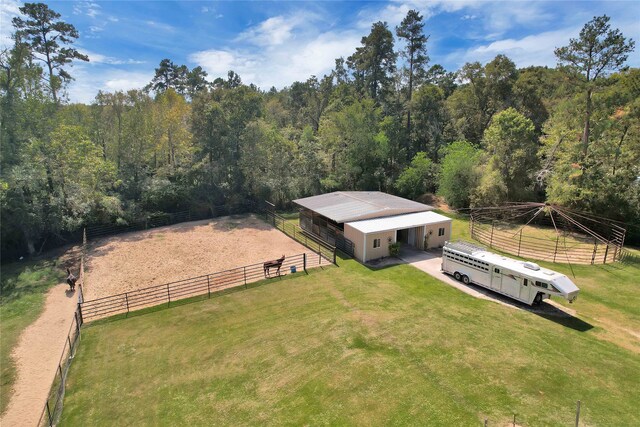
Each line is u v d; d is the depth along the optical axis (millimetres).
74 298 22016
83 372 14320
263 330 16906
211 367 14359
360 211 28734
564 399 12148
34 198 29062
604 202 30938
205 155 41594
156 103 41188
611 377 13336
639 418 11336
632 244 30656
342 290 20953
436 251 27672
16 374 15344
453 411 11586
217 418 11734
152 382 13625
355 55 64312
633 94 34656
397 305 18938
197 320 18094
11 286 23875
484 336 15969
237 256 27922
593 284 21703
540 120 48250
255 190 43281
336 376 13438
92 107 39656
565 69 32406
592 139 32844
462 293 20438
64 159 31125
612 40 29516
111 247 30719
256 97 42562
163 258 27797
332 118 49219
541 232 33062
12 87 28797
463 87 57688
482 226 35281
